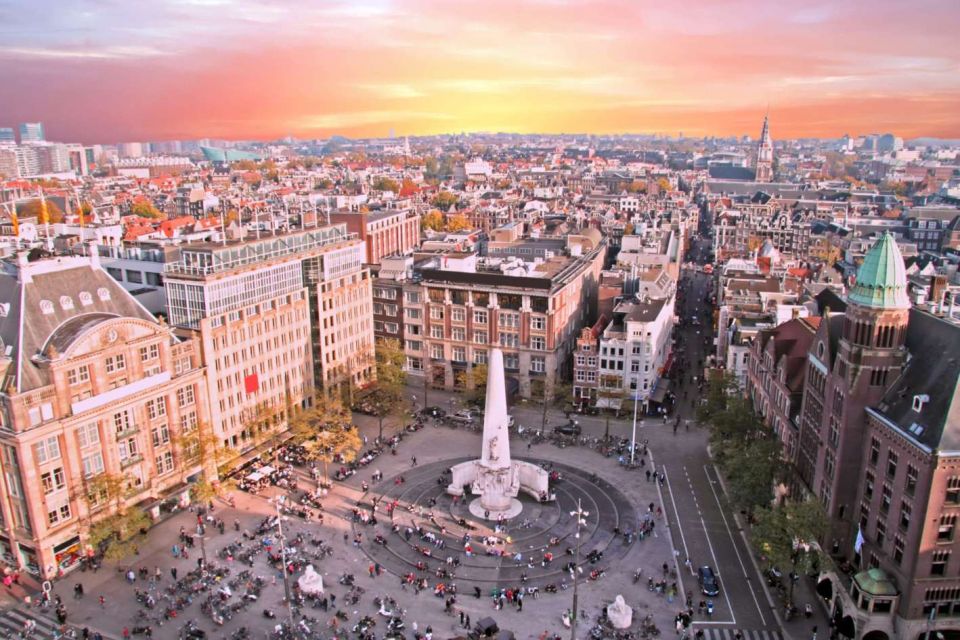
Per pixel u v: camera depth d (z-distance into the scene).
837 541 105.00
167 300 139.88
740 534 122.50
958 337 91.44
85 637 95.31
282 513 128.38
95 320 115.44
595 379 177.75
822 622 100.31
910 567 89.88
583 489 137.75
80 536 113.19
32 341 109.69
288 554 115.00
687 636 96.25
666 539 120.75
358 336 184.00
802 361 129.12
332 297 171.75
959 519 88.06
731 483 133.88
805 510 99.38
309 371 167.00
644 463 148.38
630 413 173.25
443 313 190.88
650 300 192.88
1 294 113.31
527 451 154.38
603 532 122.88
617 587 108.00
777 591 107.19
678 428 166.75
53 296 116.12
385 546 118.44
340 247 173.75
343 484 139.88
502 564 113.62
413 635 96.62
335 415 153.00
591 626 98.75
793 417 126.31
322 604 102.12
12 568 111.69
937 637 91.69
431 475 143.62
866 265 97.69
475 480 134.62
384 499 134.00
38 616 100.88
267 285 150.75
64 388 109.69
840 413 102.69
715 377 154.00
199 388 134.38
